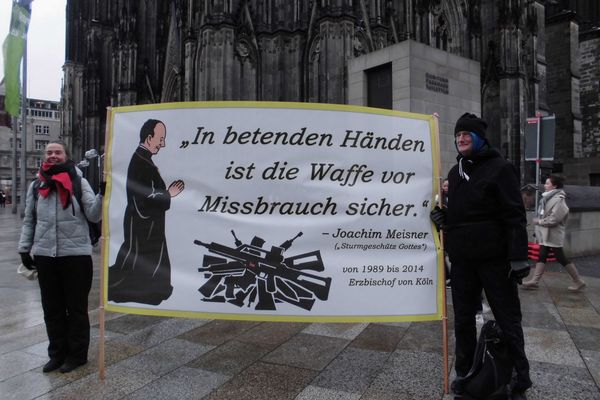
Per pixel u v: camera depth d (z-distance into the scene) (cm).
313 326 728
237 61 2898
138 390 502
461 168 486
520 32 3466
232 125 511
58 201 556
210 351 619
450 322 749
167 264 519
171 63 4125
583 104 5019
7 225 2888
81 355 564
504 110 3453
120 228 527
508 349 457
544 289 987
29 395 492
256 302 511
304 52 2889
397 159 515
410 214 515
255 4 3022
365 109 511
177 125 518
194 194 516
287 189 510
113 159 530
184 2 3803
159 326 731
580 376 536
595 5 5281
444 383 497
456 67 1461
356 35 2802
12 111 3538
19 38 3431
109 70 5088
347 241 510
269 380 526
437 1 3456
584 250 1432
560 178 958
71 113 5506
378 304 509
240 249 511
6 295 981
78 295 562
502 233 460
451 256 488
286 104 507
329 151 509
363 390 499
